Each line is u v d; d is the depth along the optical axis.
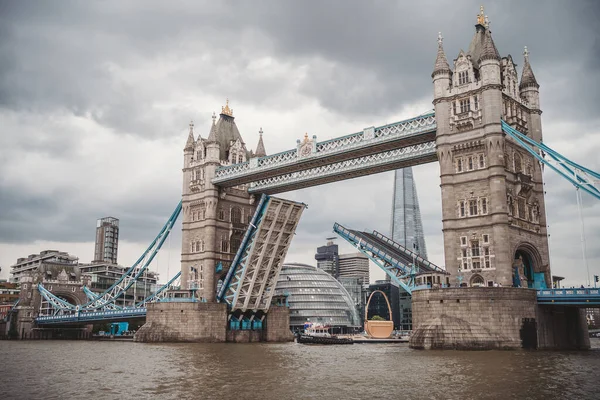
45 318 139.00
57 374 46.09
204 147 107.94
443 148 72.50
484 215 68.75
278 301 108.75
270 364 53.38
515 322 62.78
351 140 84.12
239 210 108.50
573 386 36.09
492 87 70.00
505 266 66.31
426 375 41.88
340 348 83.00
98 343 106.50
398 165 83.31
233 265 97.69
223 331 98.00
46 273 156.62
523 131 74.31
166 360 58.47
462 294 63.41
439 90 74.00
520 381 38.19
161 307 98.06
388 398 32.91
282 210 93.94
